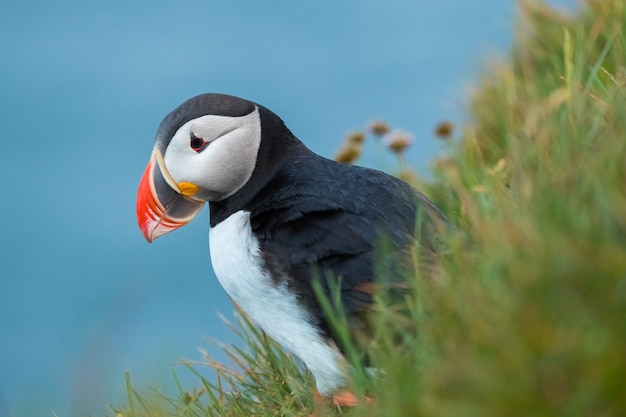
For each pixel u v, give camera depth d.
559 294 5.44
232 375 9.04
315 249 7.76
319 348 7.83
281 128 9.16
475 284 6.04
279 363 8.89
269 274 7.95
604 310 5.34
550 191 6.15
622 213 5.70
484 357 5.59
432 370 5.92
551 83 11.15
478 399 5.50
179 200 9.17
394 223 7.78
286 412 8.20
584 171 6.34
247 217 8.44
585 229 5.69
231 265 8.31
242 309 9.34
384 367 6.50
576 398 5.12
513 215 6.55
